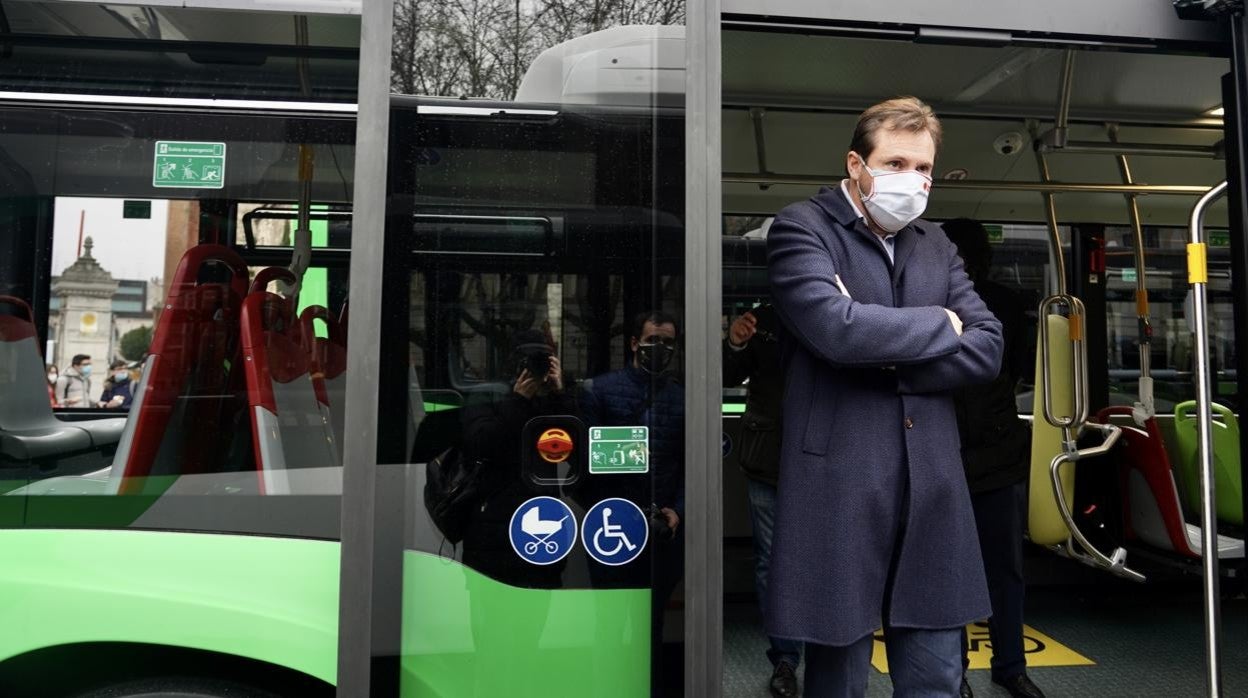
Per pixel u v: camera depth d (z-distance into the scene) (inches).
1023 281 186.4
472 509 77.6
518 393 78.3
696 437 77.2
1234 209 91.7
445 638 76.9
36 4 77.6
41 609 75.3
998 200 182.5
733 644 157.5
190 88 81.3
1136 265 164.7
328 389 81.3
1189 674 143.3
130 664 80.4
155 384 81.0
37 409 80.0
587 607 78.0
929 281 82.4
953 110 159.6
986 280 135.9
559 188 79.3
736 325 133.1
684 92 80.0
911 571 76.9
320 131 82.1
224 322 82.7
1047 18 86.2
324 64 81.6
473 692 77.2
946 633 78.4
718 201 79.2
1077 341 123.8
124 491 78.6
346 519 74.4
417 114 78.4
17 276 80.7
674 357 78.6
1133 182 174.6
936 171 177.8
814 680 80.8
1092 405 184.9
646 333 78.6
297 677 81.4
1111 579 187.9
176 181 81.7
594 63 79.9
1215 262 187.9
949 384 77.7
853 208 81.7
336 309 82.8
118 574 76.5
